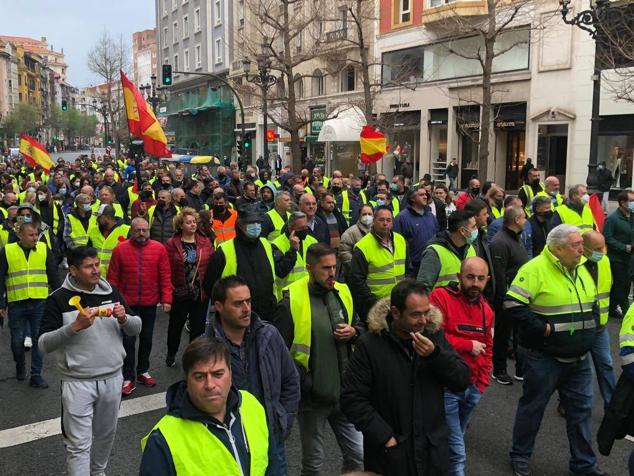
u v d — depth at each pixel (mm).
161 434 2574
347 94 34281
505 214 6949
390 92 31438
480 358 4613
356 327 4324
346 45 30531
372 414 3455
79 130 125375
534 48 24188
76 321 4289
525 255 6918
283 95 29844
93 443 5176
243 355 3646
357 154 33500
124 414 6219
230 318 3557
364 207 7777
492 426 5824
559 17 22922
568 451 5336
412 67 30250
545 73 23922
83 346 4480
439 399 3561
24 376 7301
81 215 10180
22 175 24266
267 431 2842
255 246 6000
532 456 5234
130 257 6898
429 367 3510
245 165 26047
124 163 34219
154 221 10461
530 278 4742
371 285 6324
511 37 25219
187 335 9062
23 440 5656
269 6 29953
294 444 5508
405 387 3469
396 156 28547
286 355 3760
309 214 8867
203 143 53906
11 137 98938
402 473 3412
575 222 9148
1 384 7121
